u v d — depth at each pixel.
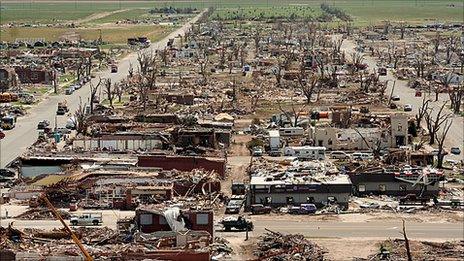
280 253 193.50
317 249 197.75
